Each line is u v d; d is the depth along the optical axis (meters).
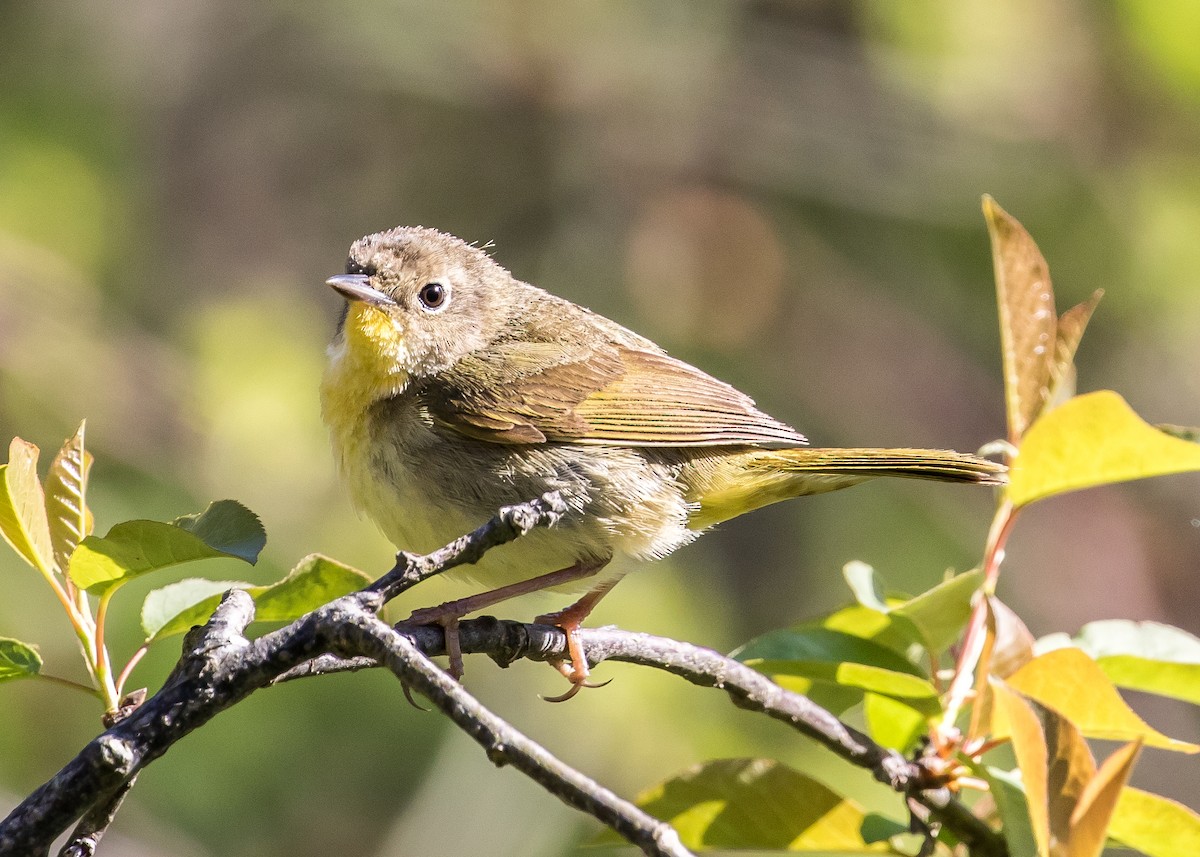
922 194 15.10
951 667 6.92
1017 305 6.21
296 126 15.77
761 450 7.27
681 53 15.29
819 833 6.22
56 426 12.53
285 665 4.41
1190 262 14.88
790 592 13.69
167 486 12.36
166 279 14.62
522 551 6.94
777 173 15.17
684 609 12.33
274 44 15.66
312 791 11.20
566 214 15.23
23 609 11.02
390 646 4.27
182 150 15.42
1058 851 4.73
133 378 12.72
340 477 7.26
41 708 10.96
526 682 11.56
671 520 7.18
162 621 5.28
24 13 14.21
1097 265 15.01
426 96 15.63
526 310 7.68
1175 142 15.11
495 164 15.50
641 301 14.56
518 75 15.20
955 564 14.12
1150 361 15.05
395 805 11.30
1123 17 14.85
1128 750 4.70
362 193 15.78
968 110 15.15
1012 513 5.96
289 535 12.23
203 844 10.80
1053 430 5.69
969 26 14.98
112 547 4.82
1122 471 5.70
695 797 6.22
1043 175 15.09
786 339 14.91
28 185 13.30
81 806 4.32
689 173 15.13
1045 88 15.10
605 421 7.08
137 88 14.92
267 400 12.71
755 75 15.35
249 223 15.52
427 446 7.00
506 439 6.99
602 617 11.79
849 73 15.32
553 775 3.99
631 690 11.52
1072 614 14.88
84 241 13.40
